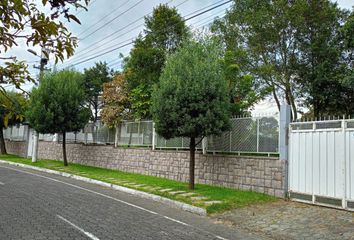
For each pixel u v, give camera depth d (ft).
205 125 43.37
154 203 41.22
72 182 56.95
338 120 35.68
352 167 34.19
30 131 107.04
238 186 46.01
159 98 45.70
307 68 79.51
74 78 82.64
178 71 46.06
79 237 24.07
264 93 80.43
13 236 23.66
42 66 80.64
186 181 54.70
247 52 82.07
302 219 32.60
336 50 75.15
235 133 47.73
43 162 87.20
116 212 33.78
